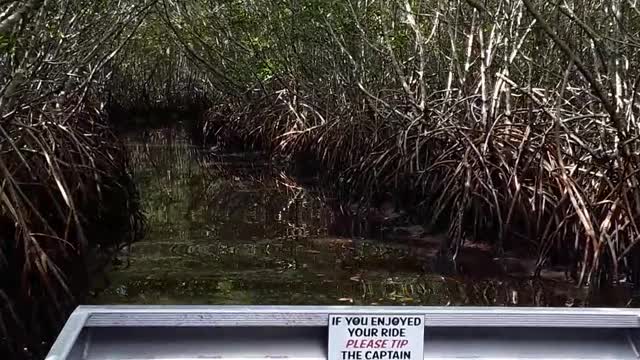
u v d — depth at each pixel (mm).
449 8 9523
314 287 6199
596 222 6203
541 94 7660
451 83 9320
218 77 18438
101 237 8211
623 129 5969
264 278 6449
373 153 9945
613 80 6434
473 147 7605
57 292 5875
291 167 14336
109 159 10047
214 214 9734
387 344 2311
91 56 9109
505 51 8109
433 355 2439
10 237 6270
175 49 24656
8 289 5840
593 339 2535
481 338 2518
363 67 11805
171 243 7910
